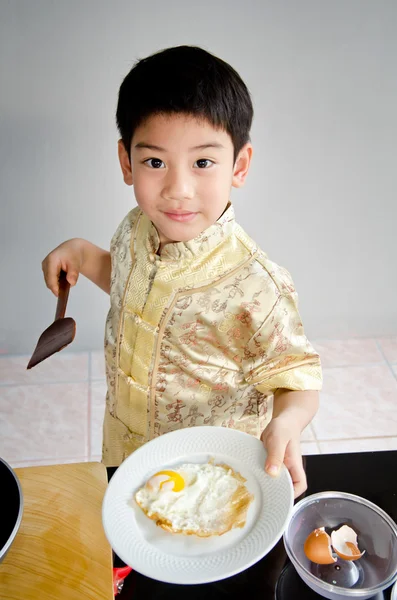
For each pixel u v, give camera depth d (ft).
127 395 3.48
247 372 3.30
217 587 2.29
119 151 3.17
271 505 2.35
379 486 2.63
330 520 2.45
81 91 5.40
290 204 6.16
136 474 2.52
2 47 5.16
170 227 2.93
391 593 2.13
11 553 2.32
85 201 5.98
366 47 5.37
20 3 4.99
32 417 6.29
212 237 3.04
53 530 2.40
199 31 5.24
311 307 6.97
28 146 5.64
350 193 6.14
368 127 5.76
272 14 5.18
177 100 2.61
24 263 6.34
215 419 3.46
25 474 2.64
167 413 3.44
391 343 7.16
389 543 2.30
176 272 3.13
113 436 3.76
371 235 6.45
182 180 2.74
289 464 2.61
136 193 2.89
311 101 5.58
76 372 6.82
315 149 5.84
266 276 3.07
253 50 5.33
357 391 6.56
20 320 6.77
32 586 2.21
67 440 6.05
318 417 6.27
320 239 6.43
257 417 3.53
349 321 7.10
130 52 5.27
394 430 6.13
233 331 3.18
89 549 2.34
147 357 3.32
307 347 3.20
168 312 3.17
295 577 2.31
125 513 2.37
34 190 5.89
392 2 5.19
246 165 3.10
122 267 3.41
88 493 2.56
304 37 5.29
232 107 2.72
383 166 6.00
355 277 6.75
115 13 5.10
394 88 5.58
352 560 2.28
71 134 5.60
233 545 2.25
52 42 5.17
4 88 5.35
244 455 2.55
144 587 2.30
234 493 2.42
